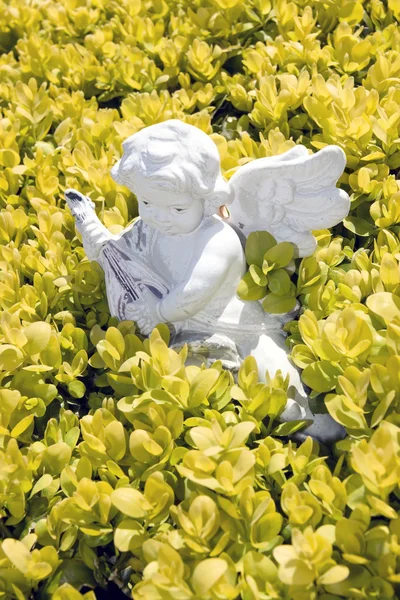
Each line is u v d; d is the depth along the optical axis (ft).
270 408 2.23
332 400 2.16
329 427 2.29
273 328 2.37
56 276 2.61
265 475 2.18
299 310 2.41
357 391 2.14
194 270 2.24
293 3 3.15
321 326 2.32
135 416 2.28
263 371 2.31
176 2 3.49
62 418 2.33
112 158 2.84
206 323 2.31
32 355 2.38
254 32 3.30
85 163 2.80
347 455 2.19
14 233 2.73
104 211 2.65
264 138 2.91
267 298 2.34
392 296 2.26
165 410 2.25
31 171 2.88
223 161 2.69
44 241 2.66
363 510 2.02
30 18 3.46
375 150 2.72
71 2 3.50
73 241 2.73
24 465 2.20
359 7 3.16
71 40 3.44
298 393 2.30
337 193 2.31
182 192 2.20
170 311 2.26
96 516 2.15
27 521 2.22
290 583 1.93
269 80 2.88
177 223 2.25
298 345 2.29
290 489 2.06
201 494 2.12
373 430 2.15
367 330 2.20
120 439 2.21
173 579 1.97
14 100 3.15
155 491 2.11
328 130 2.78
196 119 2.85
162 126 2.21
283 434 2.24
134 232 2.37
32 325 2.37
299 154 2.31
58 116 3.12
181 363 2.23
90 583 2.16
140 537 2.10
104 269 2.40
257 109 2.93
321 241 2.58
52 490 2.23
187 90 3.13
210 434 2.12
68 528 2.17
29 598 2.14
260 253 2.36
